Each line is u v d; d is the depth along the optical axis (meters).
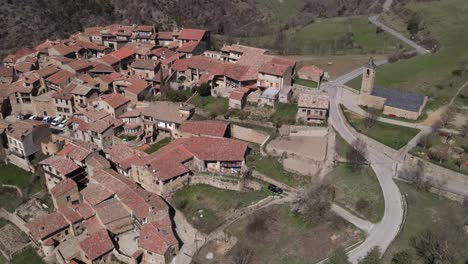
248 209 99.12
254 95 131.50
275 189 102.62
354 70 155.25
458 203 90.88
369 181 98.94
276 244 88.50
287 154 110.75
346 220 90.62
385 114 121.31
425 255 79.44
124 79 149.75
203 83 139.38
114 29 194.75
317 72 142.12
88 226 102.81
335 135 113.69
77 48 174.62
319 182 100.50
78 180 117.19
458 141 105.44
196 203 104.50
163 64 157.25
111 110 132.88
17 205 117.94
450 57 152.12
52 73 154.12
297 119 120.25
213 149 112.88
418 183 95.94
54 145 130.38
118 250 97.31
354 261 80.25
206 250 91.88
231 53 161.00
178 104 134.00
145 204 101.31
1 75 162.38
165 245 91.50
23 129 129.75
